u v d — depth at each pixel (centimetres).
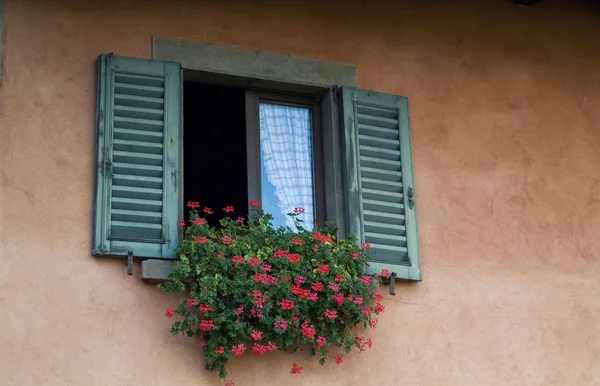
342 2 600
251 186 561
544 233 595
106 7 545
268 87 572
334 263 510
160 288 487
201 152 850
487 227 583
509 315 566
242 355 498
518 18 644
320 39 586
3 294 471
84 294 484
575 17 661
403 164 569
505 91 621
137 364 481
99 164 504
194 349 492
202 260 489
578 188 615
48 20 530
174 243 502
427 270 558
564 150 621
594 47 659
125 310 488
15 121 504
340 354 517
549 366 563
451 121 599
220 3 569
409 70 601
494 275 572
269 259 501
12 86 509
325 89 579
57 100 515
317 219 564
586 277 593
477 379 545
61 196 497
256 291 481
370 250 541
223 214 834
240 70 559
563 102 635
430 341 542
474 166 595
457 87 609
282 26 579
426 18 618
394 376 527
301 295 491
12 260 478
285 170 571
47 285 479
